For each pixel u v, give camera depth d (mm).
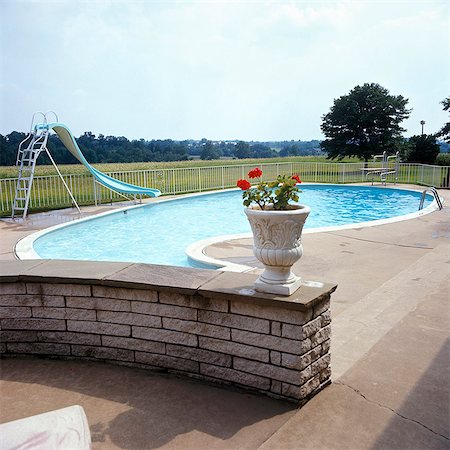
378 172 16828
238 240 7082
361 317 3504
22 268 2844
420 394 2289
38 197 10930
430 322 3330
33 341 2795
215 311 2346
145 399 2289
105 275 2635
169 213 11656
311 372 2230
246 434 1968
